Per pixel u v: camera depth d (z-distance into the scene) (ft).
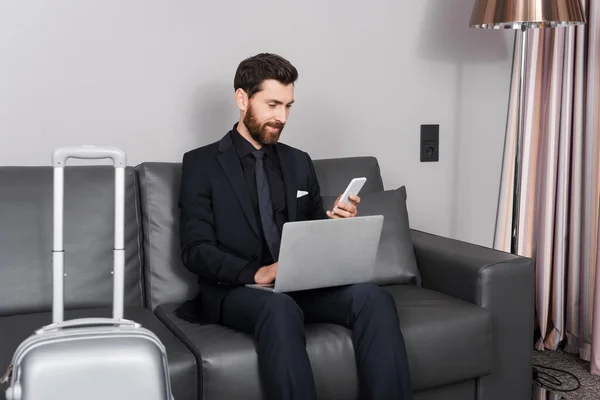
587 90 9.02
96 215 7.02
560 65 9.14
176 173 7.43
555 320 9.52
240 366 5.74
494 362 7.09
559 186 9.25
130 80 8.09
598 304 8.66
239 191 6.93
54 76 7.75
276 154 7.33
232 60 8.55
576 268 9.36
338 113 9.22
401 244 7.93
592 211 9.09
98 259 6.97
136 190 7.30
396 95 9.55
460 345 6.69
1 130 7.60
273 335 5.73
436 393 6.80
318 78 9.04
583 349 9.28
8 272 6.66
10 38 7.52
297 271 6.10
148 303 7.20
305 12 8.87
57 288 5.55
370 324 6.12
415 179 9.84
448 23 9.75
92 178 7.14
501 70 10.24
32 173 6.97
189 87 8.38
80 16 7.77
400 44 9.48
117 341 4.66
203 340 5.98
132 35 8.03
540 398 8.05
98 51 7.90
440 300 7.14
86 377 4.52
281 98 6.88
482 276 7.00
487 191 10.39
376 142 9.52
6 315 6.61
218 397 5.69
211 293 6.66
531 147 9.36
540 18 7.82
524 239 9.48
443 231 10.16
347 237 6.21
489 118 10.24
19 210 6.79
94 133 8.00
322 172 8.19
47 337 4.60
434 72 9.77
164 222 7.24
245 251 6.91
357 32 9.20
